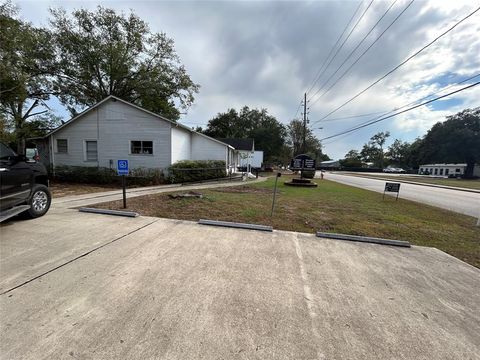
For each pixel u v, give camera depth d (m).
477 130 40.62
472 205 10.31
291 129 45.00
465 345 1.91
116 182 12.90
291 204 8.01
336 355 1.75
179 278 2.79
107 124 14.24
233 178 17.47
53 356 1.62
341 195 11.23
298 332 1.97
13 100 12.88
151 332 1.89
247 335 1.91
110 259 3.25
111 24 19.27
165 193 9.27
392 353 1.79
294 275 3.00
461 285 2.94
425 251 4.13
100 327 1.93
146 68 20.97
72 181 13.41
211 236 4.39
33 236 4.09
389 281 2.96
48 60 17.52
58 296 2.34
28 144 15.77
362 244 4.34
